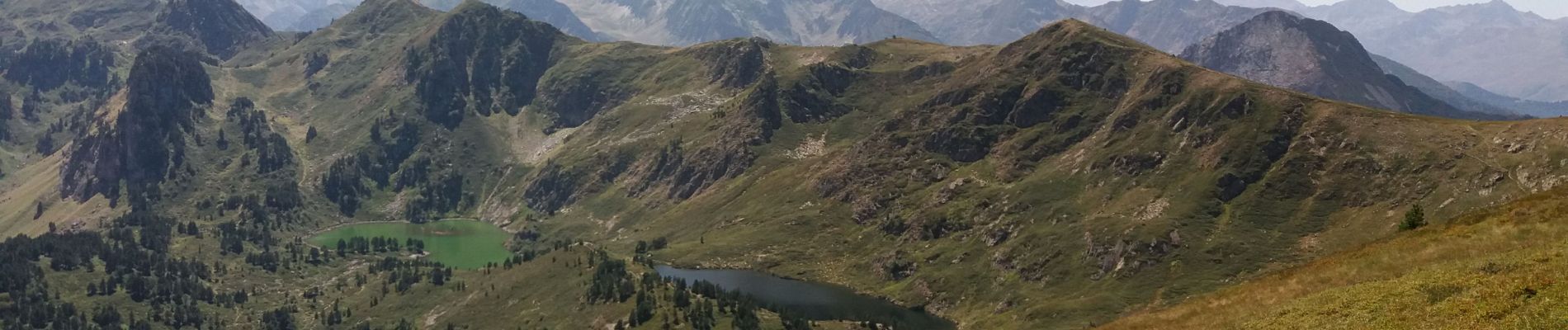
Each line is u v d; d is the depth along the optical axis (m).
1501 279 70.44
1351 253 102.25
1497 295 66.62
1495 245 84.25
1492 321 63.06
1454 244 89.06
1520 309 63.06
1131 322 107.69
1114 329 105.75
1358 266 93.19
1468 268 77.44
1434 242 92.81
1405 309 72.31
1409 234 104.94
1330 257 106.62
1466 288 72.19
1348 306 78.25
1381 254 94.94
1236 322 88.06
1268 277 106.50
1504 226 88.81
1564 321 58.09
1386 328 69.50
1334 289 85.75
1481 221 96.94
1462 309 66.81
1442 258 86.38
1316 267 100.06
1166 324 98.81
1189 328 93.31
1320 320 77.44
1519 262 74.38
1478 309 65.50
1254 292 98.38
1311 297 85.56
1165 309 112.62
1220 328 88.31
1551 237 81.12
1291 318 81.25
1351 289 83.19
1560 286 63.84
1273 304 90.38
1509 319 62.03
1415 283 76.94
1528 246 80.94
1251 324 84.44
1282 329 78.88
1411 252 91.25
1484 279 72.25
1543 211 89.44
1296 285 94.62
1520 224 88.88
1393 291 77.25
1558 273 67.19
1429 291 74.25
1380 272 89.06
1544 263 72.06
